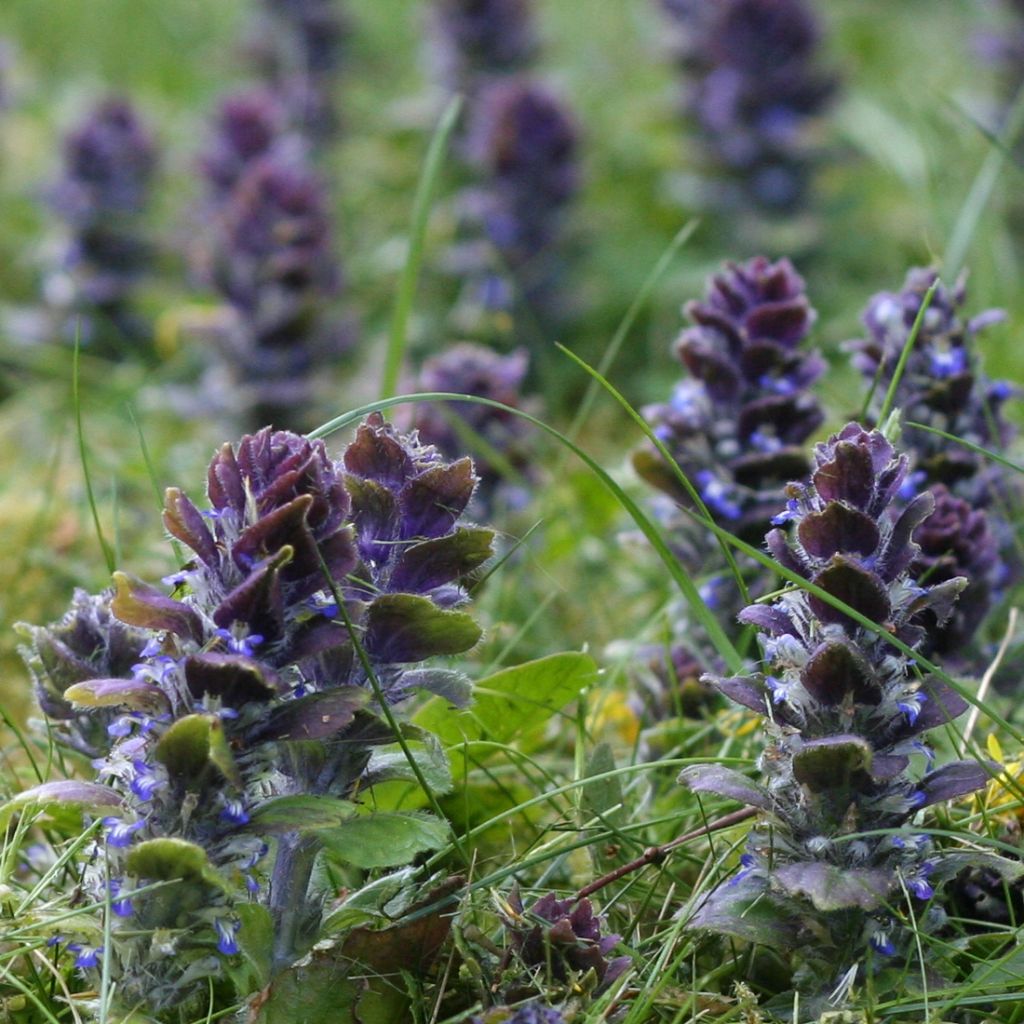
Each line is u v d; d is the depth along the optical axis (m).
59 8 26.66
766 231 17.03
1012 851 5.43
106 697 4.56
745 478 7.34
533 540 9.71
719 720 6.71
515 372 10.02
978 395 7.52
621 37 25.02
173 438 13.34
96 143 15.74
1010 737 6.64
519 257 15.83
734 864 5.72
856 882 4.76
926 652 6.87
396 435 5.25
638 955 5.21
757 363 7.32
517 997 4.86
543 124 16.06
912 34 25.22
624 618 9.14
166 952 4.62
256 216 13.41
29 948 4.90
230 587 4.54
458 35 19.19
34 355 15.17
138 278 15.95
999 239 14.66
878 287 16.45
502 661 8.36
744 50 17.58
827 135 17.84
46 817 5.78
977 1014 5.07
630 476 10.19
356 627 4.69
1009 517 7.79
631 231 17.75
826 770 4.81
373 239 18.16
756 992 5.43
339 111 20.91
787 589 5.32
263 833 4.59
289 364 13.23
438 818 5.11
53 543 9.75
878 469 4.92
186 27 26.33
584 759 6.54
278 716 4.59
